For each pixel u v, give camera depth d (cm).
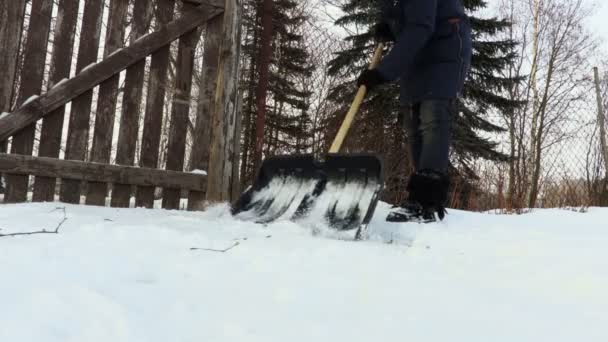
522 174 466
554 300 103
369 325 85
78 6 256
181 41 279
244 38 571
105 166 254
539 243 161
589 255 143
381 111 565
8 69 242
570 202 481
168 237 148
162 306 88
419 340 79
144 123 269
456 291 108
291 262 127
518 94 1086
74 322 76
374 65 248
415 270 126
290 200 214
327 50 541
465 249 158
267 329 81
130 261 117
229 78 281
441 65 218
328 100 527
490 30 991
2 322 73
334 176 209
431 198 208
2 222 164
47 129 248
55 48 249
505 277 121
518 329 85
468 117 909
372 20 922
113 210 229
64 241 134
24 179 241
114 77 262
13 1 244
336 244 152
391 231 188
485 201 466
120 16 264
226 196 277
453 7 223
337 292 103
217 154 276
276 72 530
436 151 213
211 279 109
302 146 488
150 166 269
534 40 1414
